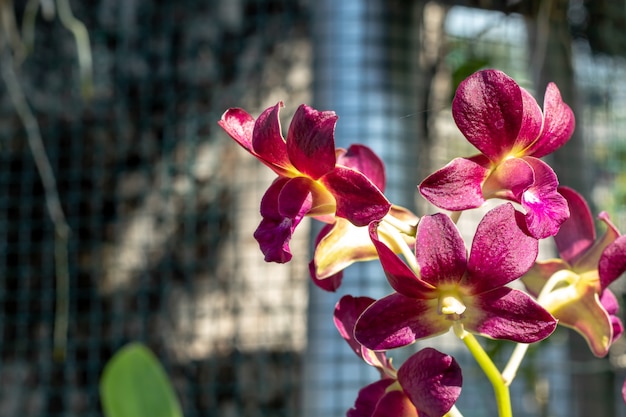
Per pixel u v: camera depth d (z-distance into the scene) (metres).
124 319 1.15
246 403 1.10
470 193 0.37
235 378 1.10
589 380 0.93
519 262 0.37
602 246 0.42
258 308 1.12
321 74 0.74
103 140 1.20
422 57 0.86
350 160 0.42
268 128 0.38
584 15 1.00
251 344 1.11
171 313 1.14
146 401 0.50
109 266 1.17
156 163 1.18
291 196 0.38
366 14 0.74
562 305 0.42
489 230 0.37
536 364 0.91
